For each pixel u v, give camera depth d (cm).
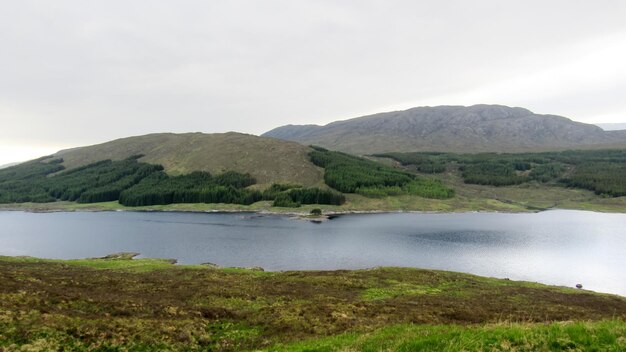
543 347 1650
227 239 14512
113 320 2633
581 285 8456
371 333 2328
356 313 3375
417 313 3512
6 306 2553
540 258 11212
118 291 4062
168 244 13462
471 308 4000
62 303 2933
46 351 2028
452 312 3684
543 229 17538
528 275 9312
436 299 4566
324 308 3459
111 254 11406
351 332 2669
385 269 7044
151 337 2450
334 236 15325
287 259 10894
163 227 18262
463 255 11575
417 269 7244
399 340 1850
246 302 3881
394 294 4862
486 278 6988
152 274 5894
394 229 17538
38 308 2631
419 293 5078
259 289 4656
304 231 16825
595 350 1614
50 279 4275
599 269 9944
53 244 13738
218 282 5203
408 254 11662
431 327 2370
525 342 1694
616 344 1630
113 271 6097
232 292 4309
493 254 11731
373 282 5712
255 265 10156
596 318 3916
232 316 3234
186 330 2675
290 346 2089
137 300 3425
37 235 15850
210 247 12825
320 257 11175
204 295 4097
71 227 18425
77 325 2388
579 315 4044
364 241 14062
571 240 14375
